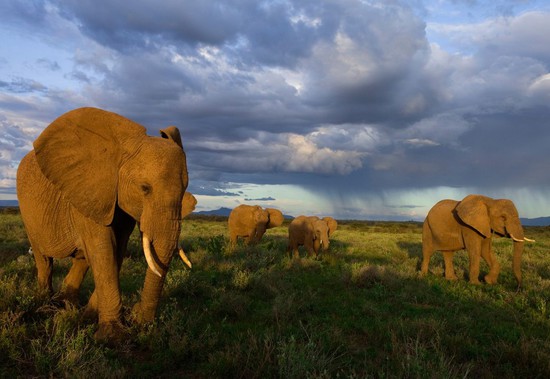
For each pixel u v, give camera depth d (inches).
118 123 194.4
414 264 563.5
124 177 190.1
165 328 203.2
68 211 218.2
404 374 167.0
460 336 225.3
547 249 794.2
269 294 335.3
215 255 523.8
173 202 186.1
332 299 336.2
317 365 165.9
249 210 800.9
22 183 238.7
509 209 422.0
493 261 438.6
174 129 221.3
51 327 207.9
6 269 354.3
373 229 2133.4
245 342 196.7
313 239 647.8
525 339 213.8
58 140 193.0
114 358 181.0
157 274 185.3
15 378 159.5
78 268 253.1
